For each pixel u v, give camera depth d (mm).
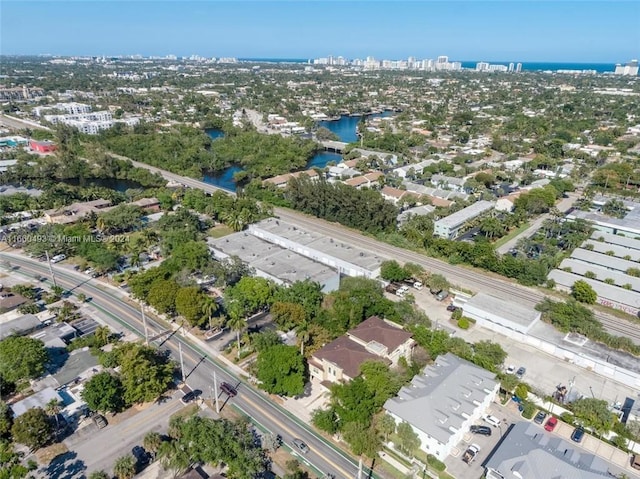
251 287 115000
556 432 83562
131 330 111750
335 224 188750
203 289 129750
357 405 80312
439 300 129500
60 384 91500
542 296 133125
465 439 81062
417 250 163500
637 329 117000
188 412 86062
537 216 198500
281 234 158625
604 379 98250
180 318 117125
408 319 110625
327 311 110812
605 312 125438
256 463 70875
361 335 98938
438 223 173125
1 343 94125
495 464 71938
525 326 109625
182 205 199000
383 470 74750
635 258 151500
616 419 83125
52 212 178625
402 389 84812
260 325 113188
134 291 120000
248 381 95188
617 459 77625
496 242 170625
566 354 104188
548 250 155375
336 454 77812
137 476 71938
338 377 90000
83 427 81938
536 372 100062
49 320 114562
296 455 77250
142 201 193750
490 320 115875
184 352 103875
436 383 85938
